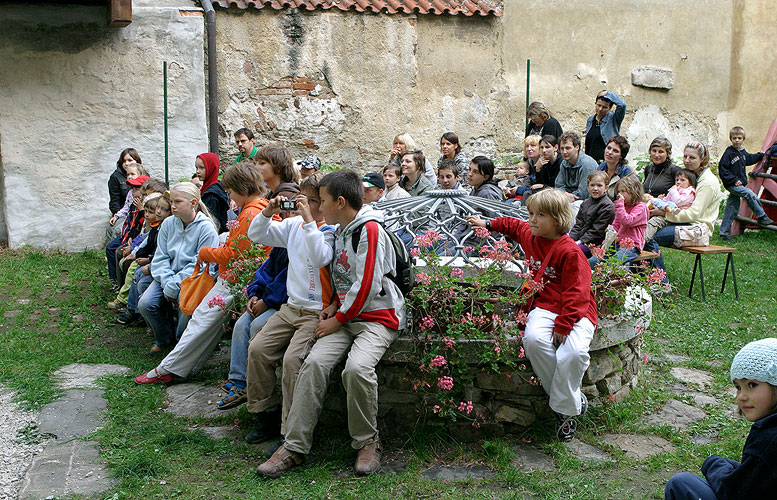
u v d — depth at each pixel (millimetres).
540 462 3842
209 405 4648
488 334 3977
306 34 9812
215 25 9328
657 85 11445
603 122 8484
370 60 10141
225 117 9680
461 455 3904
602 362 4340
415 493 3549
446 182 6516
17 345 5660
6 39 8422
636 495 3500
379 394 4109
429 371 3953
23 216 8758
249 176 4781
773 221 10461
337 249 3920
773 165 10531
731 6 11578
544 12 10883
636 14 11234
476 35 10609
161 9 9000
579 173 7145
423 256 4094
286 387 3922
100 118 8945
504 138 10977
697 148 7523
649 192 7977
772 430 2410
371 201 5055
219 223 6383
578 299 3855
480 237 4473
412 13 10203
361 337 3824
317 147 10086
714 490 2592
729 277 7855
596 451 3961
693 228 7223
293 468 3807
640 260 6648
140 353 5602
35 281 7516
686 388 4891
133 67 8984
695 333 6020
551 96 11109
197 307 4992
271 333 4102
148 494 3568
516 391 4078
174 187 5410
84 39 8727
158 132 9195
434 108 10555
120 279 6973
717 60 11656
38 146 8719
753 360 2461
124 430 4230
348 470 3791
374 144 10336
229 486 3648
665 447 4016
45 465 3797
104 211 9094
